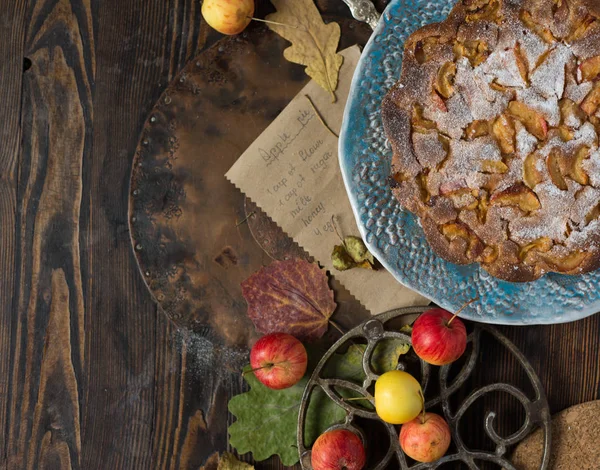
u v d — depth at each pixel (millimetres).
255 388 881
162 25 913
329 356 859
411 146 822
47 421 921
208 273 902
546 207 811
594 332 885
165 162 905
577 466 860
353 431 858
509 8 815
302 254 894
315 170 890
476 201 817
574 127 810
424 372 860
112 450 915
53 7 919
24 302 922
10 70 918
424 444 830
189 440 907
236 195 900
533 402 856
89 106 919
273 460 898
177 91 903
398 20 852
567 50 810
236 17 866
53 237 920
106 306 917
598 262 815
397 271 853
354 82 850
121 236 917
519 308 851
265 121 899
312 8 887
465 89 816
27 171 920
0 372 923
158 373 911
